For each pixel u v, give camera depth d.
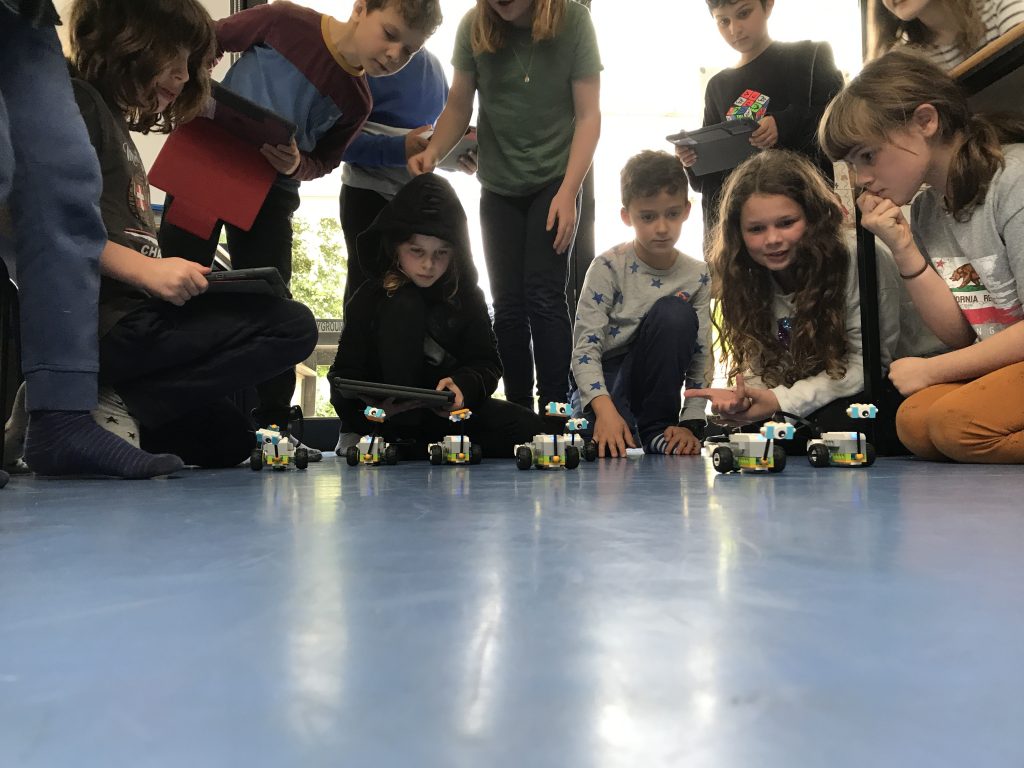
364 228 2.21
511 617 0.36
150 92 1.40
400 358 1.86
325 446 3.16
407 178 2.24
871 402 1.76
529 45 2.04
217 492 0.99
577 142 2.03
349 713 0.24
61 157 1.14
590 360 2.02
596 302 2.08
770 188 1.77
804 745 0.21
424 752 0.21
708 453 1.98
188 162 1.63
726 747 0.21
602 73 2.08
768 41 2.31
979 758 0.20
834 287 1.77
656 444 2.02
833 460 1.40
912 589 0.41
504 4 1.96
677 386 2.06
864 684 0.26
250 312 1.46
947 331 1.62
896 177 1.51
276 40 1.83
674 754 0.21
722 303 1.95
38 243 1.14
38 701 0.25
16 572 0.47
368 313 1.96
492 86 2.07
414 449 1.96
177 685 0.27
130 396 1.42
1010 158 1.45
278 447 1.48
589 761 0.20
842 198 2.12
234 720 0.23
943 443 1.44
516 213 2.13
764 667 0.28
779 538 0.58
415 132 2.14
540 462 1.42
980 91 1.66
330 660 0.29
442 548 0.55
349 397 1.83
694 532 0.61
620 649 0.30
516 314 2.13
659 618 0.35
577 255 2.99
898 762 0.20
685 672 0.28
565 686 0.26
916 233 1.67
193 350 1.42
